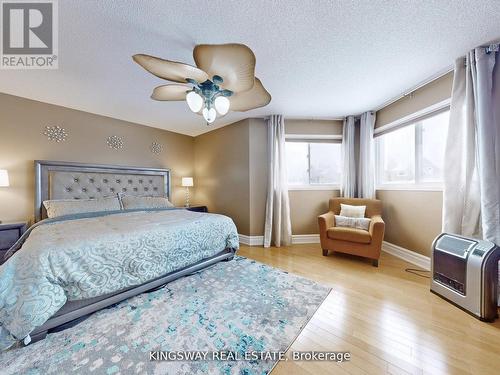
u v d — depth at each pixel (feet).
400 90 8.05
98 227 6.06
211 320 4.72
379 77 7.09
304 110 10.26
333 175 12.05
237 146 11.94
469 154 5.87
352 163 11.04
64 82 7.24
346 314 4.96
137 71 6.60
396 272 7.38
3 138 8.01
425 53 5.81
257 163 11.43
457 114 6.16
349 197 11.04
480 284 4.70
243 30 4.88
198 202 14.25
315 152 12.03
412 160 8.71
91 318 4.76
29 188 8.49
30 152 8.54
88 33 4.97
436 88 7.24
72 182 9.25
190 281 6.69
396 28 4.85
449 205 6.31
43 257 4.14
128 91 7.95
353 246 8.41
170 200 12.89
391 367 3.50
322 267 7.88
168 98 6.20
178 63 4.23
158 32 4.94
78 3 4.15
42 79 7.04
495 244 4.91
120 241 5.19
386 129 9.68
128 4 4.17
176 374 3.35
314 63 6.25
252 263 8.30
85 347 3.90
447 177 6.32
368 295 5.81
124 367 3.48
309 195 11.66
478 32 5.00
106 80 7.13
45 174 8.65
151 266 5.66
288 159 12.06
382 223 7.88
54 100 8.68
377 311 5.07
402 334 4.27
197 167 14.35
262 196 11.44
